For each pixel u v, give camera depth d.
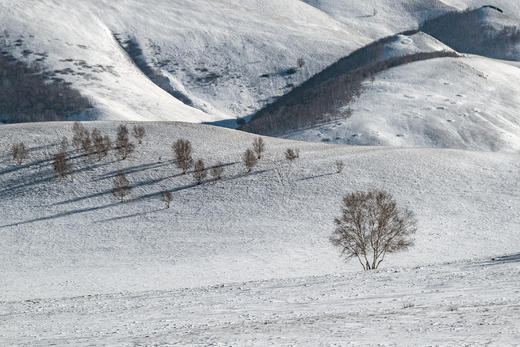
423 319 34.94
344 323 35.41
